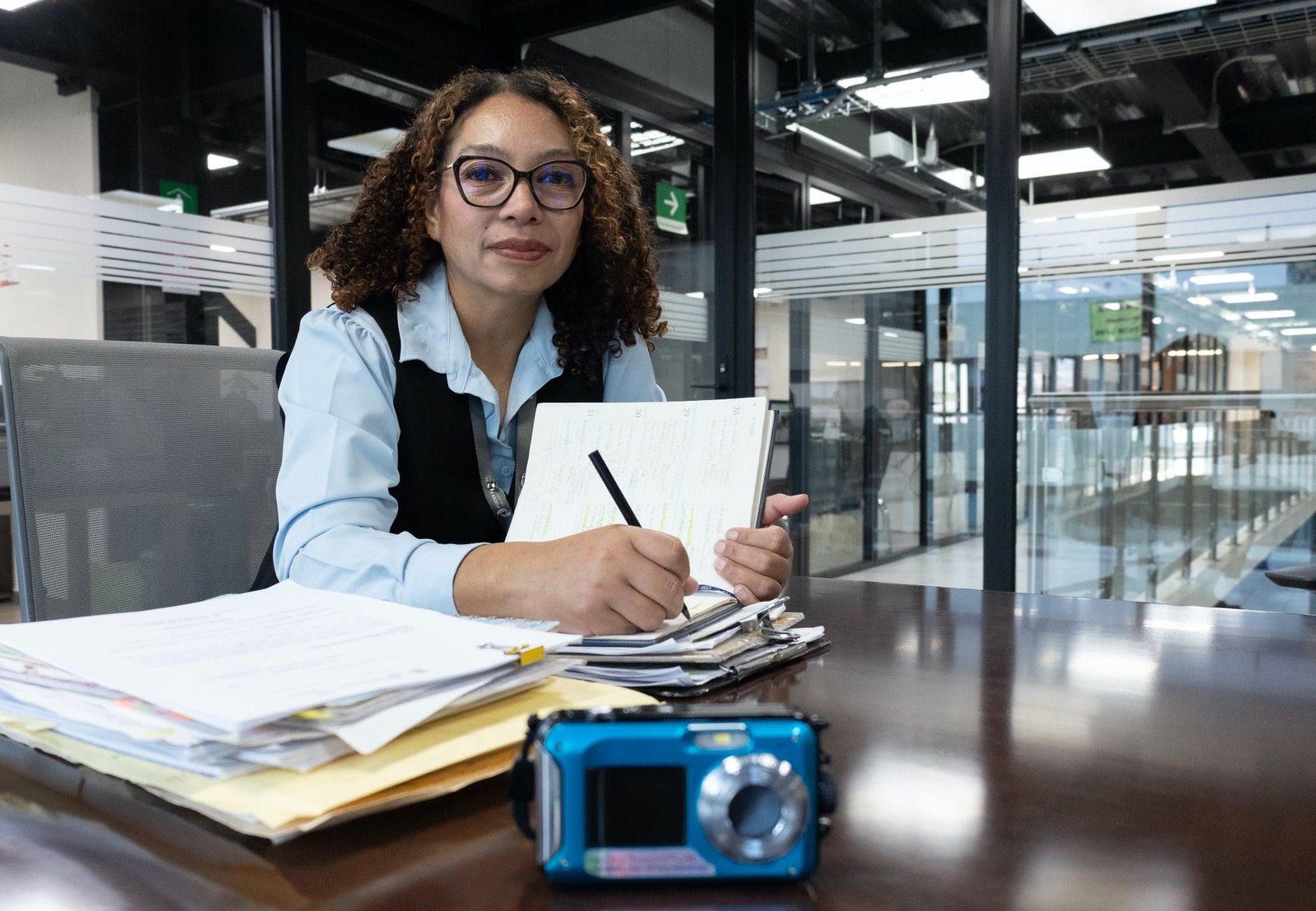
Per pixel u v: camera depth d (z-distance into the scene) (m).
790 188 3.35
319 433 0.90
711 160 3.46
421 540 0.77
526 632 0.53
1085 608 0.92
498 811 0.41
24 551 0.95
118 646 0.50
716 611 0.69
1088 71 2.81
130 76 2.92
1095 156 2.82
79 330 2.80
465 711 0.48
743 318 3.43
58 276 2.76
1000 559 2.95
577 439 0.85
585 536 0.67
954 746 0.49
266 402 1.16
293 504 0.86
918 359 3.14
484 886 0.34
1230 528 2.68
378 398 0.96
